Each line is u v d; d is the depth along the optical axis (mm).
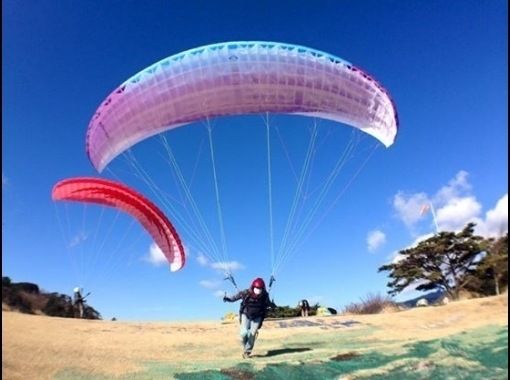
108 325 15055
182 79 13156
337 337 12852
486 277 24797
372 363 9469
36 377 9039
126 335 13414
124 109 13547
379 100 14297
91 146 14828
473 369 8633
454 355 9477
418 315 15133
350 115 14695
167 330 14602
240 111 14117
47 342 11539
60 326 14062
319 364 9594
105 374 9453
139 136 14445
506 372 8359
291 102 13953
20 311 22891
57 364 9906
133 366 10070
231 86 13367
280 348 11875
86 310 25516
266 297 11141
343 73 13734
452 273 30578
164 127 14281
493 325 12078
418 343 10844
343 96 14094
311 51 13500
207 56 12992
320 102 14117
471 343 10336
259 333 14148
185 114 13891
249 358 10703
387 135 14664
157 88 13219
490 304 15031
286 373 9117
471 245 29047
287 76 13344
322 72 13508
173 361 10539
